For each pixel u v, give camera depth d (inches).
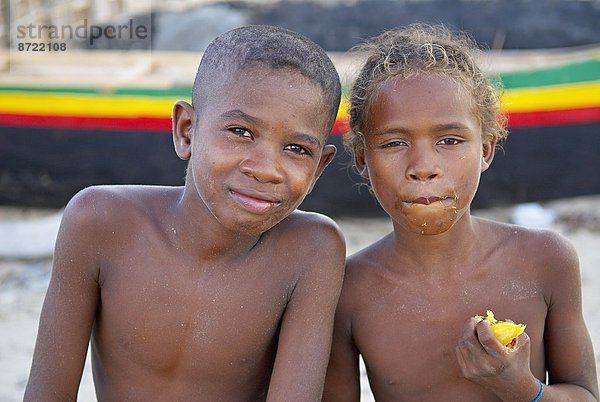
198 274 123.3
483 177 313.4
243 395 127.3
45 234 291.1
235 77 113.7
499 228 133.7
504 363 115.6
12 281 261.4
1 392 189.3
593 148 313.1
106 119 316.8
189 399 125.7
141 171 321.7
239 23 357.4
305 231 126.8
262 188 112.1
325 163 123.6
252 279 124.0
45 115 317.4
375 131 123.5
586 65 305.3
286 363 123.5
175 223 124.2
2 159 322.7
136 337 124.0
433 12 327.6
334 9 339.6
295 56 114.5
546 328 134.1
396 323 131.8
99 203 124.7
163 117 314.7
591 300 237.8
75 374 126.6
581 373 134.3
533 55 311.1
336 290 127.9
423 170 118.9
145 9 383.2
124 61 336.8
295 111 112.5
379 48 130.3
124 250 124.0
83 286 125.0
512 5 325.1
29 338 219.6
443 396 131.7
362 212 319.3
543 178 315.3
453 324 130.3
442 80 121.2
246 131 112.8
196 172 116.4
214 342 123.6
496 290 130.4
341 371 136.8
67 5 362.3
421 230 121.9
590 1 326.3
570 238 293.4
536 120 307.4
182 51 366.0
